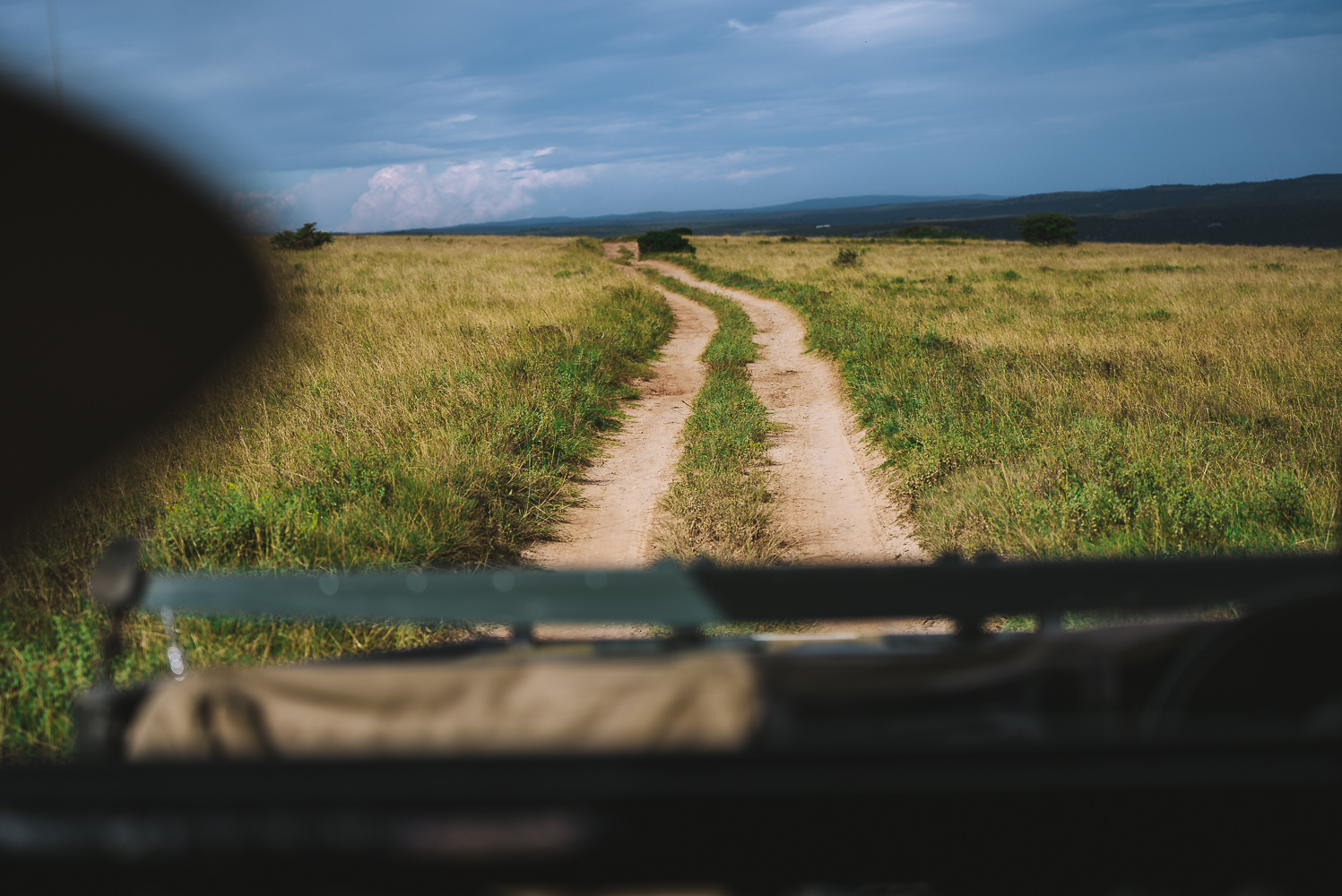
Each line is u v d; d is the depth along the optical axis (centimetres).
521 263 3359
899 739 126
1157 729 124
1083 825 112
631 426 996
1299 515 502
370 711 135
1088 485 543
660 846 109
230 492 529
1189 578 132
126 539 143
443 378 926
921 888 113
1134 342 1143
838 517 667
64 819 108
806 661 142
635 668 136
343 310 1589
